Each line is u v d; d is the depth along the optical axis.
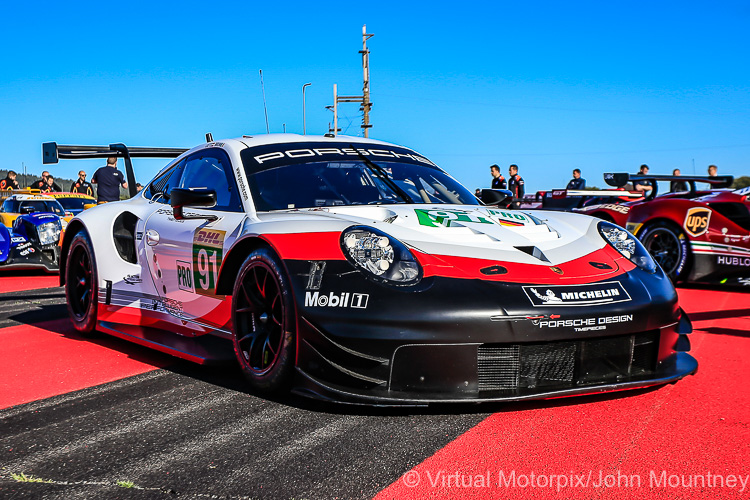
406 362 2.17
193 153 3.62
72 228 4.04
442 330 2.15
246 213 2.88
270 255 2.52
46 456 1.97
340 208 2.83
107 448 2.03
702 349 3.29
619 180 6.34
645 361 2.44
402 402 2.13
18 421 2.31
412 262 2.30
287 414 2.30
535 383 2.24
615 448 1.98
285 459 1.91
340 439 2.05
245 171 3.07
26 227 7.74
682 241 5.90
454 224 2.66
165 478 1.79
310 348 2.29
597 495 1.67
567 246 2.64
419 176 3.37
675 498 1.65
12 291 6.38
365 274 2.27
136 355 3.36
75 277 3.99
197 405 2.44
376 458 1.91
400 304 2.18
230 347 2.91
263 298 2.58
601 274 2.45
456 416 2.25
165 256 3.31
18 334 3.99
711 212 5.71
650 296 2.42
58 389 2.73
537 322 2.18
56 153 4.65
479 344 2.16
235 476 1.79
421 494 1.68
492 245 2.52
